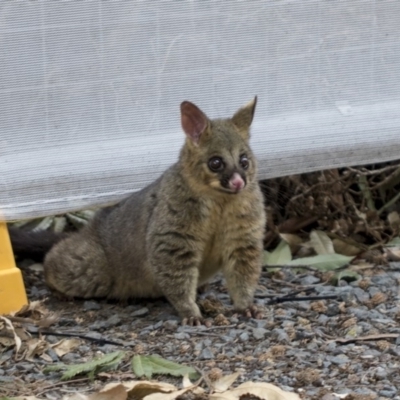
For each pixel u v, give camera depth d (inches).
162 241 415.5
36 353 378.3
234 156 407.2
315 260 478.3
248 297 422.6
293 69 478.9
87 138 450.0
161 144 460.4
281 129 478.3
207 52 463.2
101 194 452.8
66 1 434.9
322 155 486.6
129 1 445.1
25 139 439.8
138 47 451.2
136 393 331.6
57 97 442.3
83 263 446.9
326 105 486.9
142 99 456.8
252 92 474.3
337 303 428.8
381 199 537.0
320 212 517.7
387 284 452.1
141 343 388.8
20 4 427.8
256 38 469.7
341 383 346.0
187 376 341.1
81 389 346.0
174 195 414.6
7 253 421.7
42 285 471.2
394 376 350.6
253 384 327.3
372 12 486.3
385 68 493.7
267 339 389.7
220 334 396.2
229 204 414.6
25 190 437.7
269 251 509.4
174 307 422.3
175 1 452.4
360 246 497.7
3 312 417.7
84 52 442.9
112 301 453.7
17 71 433.4
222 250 425.4
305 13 475.2
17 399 327.3
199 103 466.6
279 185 520.7
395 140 497.7
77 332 402.6
